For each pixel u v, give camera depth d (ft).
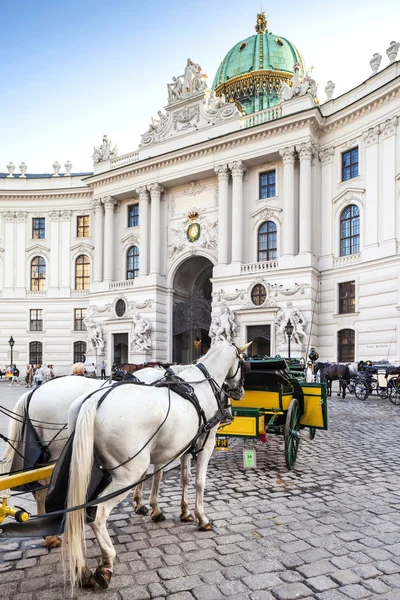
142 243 136.77
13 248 161.99
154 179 135.23
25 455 19.38
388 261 97.09
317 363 92.32
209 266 144.77
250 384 35.19
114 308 139.44
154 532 20.92
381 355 96.94
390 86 98.73
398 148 98.89
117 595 15.42
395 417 59.11
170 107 135.85
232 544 19.60
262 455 37.11
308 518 22.77
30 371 129.08
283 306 109.81
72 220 159.63
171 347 133.80
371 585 16.26
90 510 15.38
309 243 109.50
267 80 152.56
